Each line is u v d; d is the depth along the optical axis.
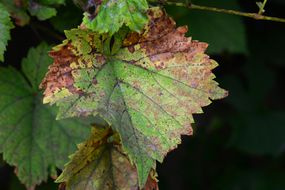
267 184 1.02
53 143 0.65
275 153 0.94
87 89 0.58
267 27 0.91
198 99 0.58
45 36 0.69
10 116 0.64
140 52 0.59
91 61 0.58
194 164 1.03
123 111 0.58
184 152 1.03
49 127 0.65
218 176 1.03
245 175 1.03
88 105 0.58
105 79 0.59
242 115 0.95
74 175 0.59
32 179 0.64
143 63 0.59
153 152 0.57
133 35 0.59
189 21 0.76
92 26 0.58
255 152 0.94
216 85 0.59
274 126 0.95
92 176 0.60
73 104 0.57
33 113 0.65
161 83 0.59
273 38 0.92
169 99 0.58
